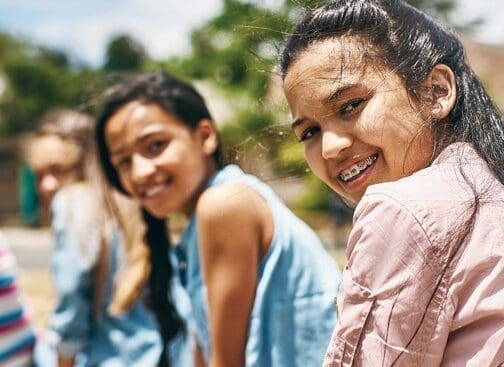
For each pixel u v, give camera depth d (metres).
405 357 1.30
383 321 1.32
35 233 20.27
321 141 1.54
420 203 1.34
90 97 2.83
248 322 1.98
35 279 9.86
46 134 3.86
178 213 2.33
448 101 1.48
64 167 3.79
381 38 1.50
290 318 1.98
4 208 24.27
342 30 1.53
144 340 3.21
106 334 3.29
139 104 2.30
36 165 3.91
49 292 8.30
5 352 2.86
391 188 1.38
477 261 1.30
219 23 7.95
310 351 1.97
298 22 1.62
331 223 14.10
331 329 1.98
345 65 1.49
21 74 34.62
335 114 1.49
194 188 2.29
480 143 1.47
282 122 1.96
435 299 1.30
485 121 1.50
